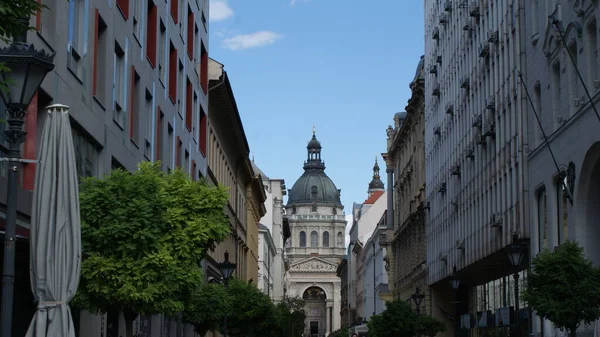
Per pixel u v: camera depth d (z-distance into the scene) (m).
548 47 34.78
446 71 61.91
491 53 45.50
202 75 53.94
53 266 13.61
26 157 20.66
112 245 21.19
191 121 47.41
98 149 27.64
